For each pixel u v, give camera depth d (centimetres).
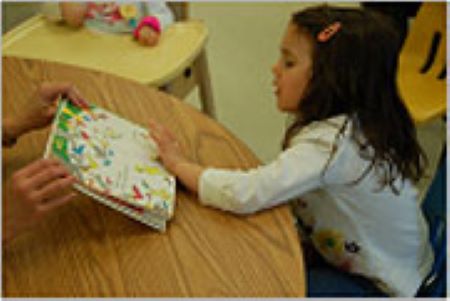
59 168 75
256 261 80
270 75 236
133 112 109
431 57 178
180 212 87
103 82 117
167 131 100
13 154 96
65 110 93
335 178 93
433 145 197
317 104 95
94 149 87
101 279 77
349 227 102
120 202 81
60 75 119
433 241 109
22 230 76
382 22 97
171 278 77
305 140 94
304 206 104
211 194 88
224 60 244
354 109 95
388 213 103
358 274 107
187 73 161
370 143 95
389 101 98
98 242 82
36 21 165
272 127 211
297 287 76
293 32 97
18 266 78
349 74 93
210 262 79
